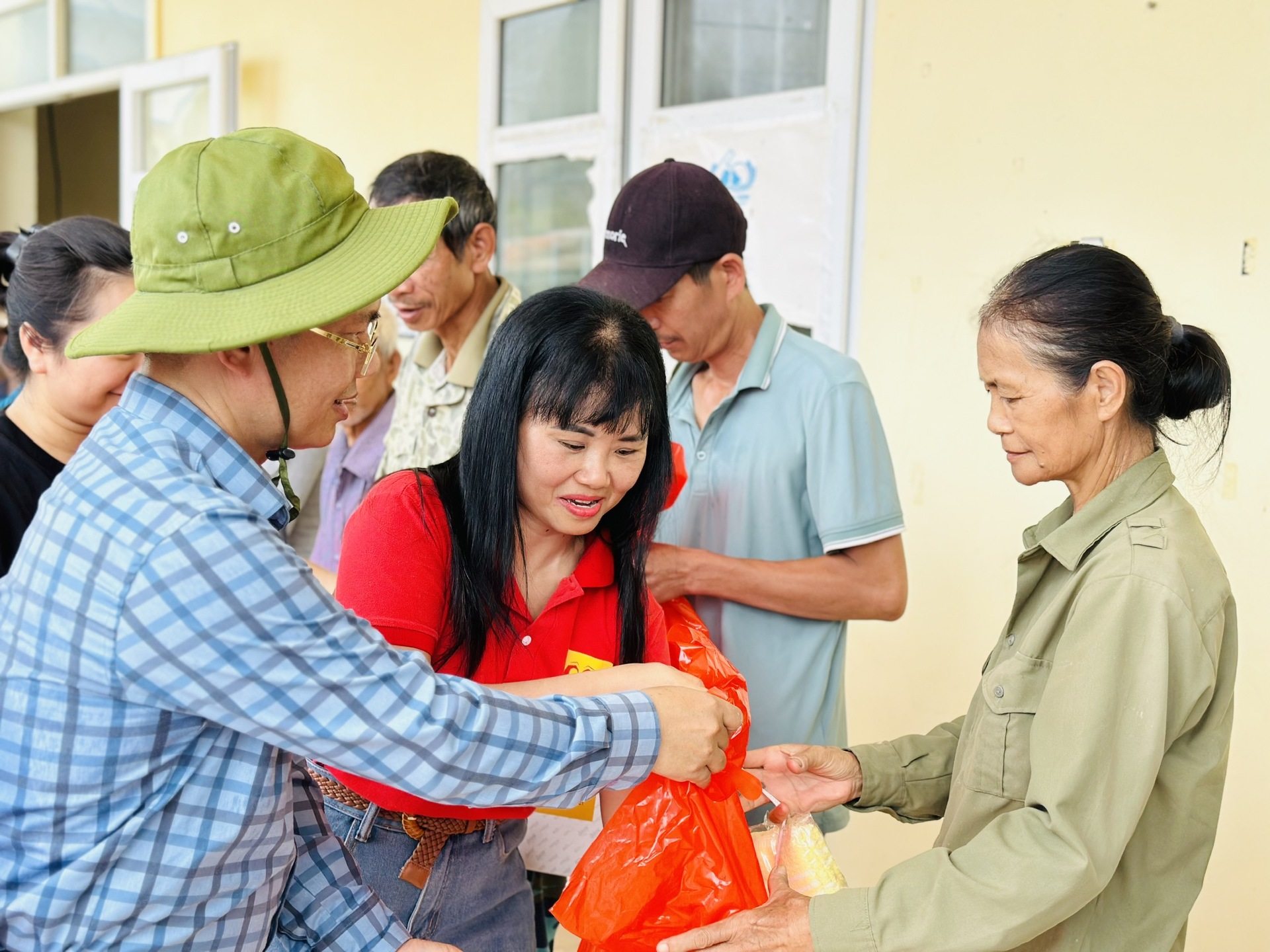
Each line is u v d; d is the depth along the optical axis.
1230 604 1.15
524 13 3.43
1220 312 2.20
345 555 1.28
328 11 4.07
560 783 1.01
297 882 1.15
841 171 2.76
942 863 1.11
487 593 1.27
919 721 2.69
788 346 1.86
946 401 2.60
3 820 0.91
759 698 1.83
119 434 0.94
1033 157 2.43
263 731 0.90
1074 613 1.11
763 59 2.95
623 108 3.23
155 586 0.85
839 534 1.75
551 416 1.19
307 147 0.98
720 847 1.25
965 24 2.52
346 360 1.01
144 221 0.94
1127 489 1.17
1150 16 2.25
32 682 0.89
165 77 4.48
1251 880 2.20
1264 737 2.17
